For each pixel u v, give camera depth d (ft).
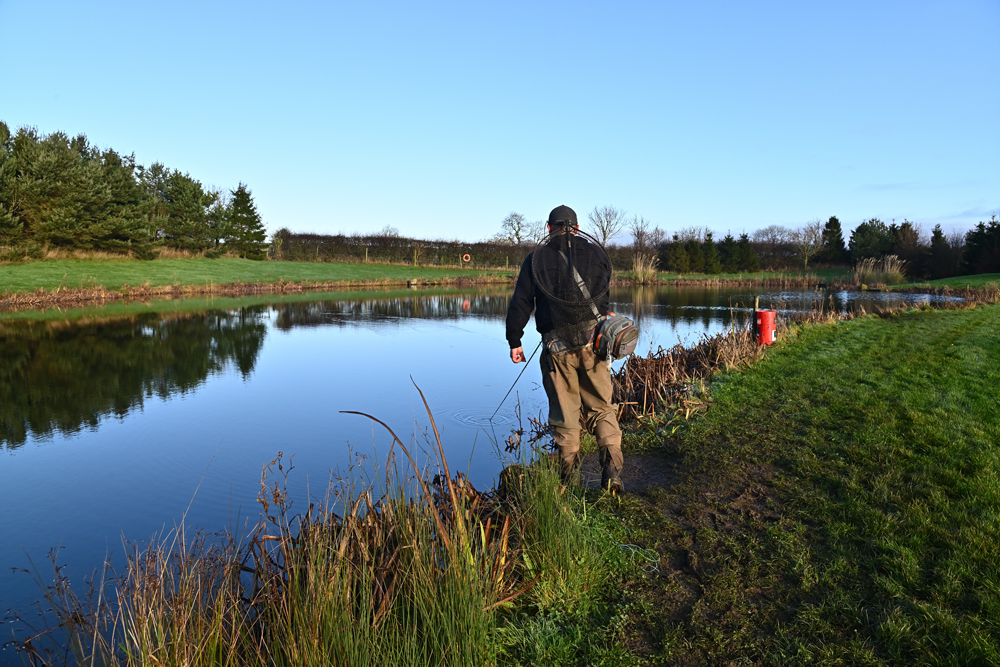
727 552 9.27
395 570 7.66
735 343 26.07
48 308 64.75
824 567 8.56
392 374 28.04
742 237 150.00
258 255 127.34
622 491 11.73
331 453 16.51
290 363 31.27
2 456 16.42
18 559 10.71
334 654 6.38
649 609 7.87
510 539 9.25
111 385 25.93
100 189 93.56
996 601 7.36
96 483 14.29
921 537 9.07
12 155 84.74
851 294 88.17
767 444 14.29
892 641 6.90
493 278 126.52
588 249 10.91
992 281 91.61
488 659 6.82
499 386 25.17
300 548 8.22
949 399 16.94
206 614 7.09
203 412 21.17
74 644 7.77
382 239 144.66
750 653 6.93
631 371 22.12
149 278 90.63
